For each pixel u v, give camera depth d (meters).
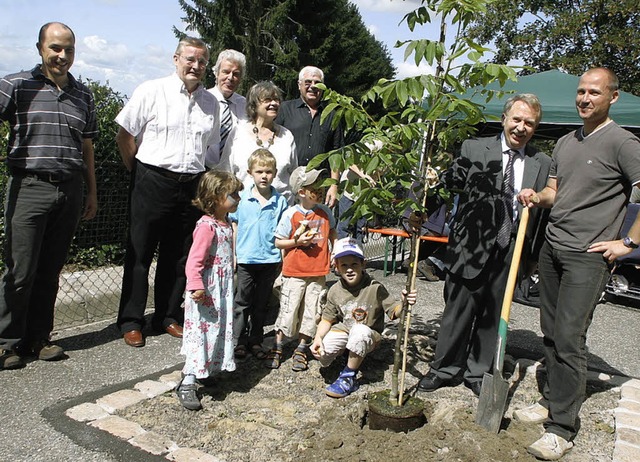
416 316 5.64
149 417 3.13
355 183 2.94
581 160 3.11
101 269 6.38
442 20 2.82
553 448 2.94
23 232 3.65
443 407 3.44
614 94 3.03
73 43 3.67
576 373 3.04
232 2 28.31
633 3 17.42
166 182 4.26
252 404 3.41
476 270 3.49
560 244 3.16
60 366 3.85
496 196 3.48
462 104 2.64
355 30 39.09
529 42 20.64
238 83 4.88
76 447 2.79
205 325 3.37
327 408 3.39
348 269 3.68
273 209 4.16
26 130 3.61
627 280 6.86
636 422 3.44
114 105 6.29
